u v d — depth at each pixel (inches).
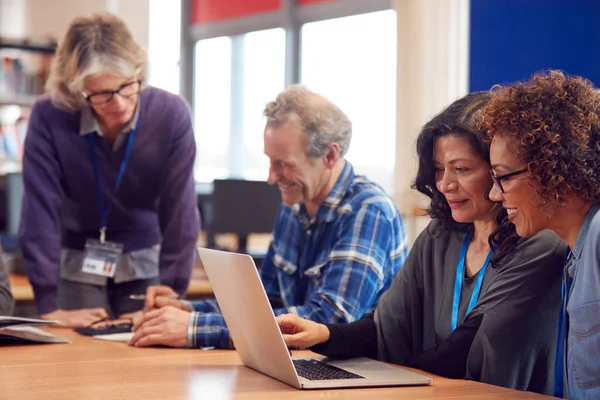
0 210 199.2
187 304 101.1
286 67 342.6
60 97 112.7
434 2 245.6
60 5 314.5
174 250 121.3
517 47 196.1
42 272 114.8
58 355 82.4
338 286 90.1
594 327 59.9
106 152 118.3
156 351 85.6
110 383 67.5
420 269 83.6
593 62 180.1
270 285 104.7
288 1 338.3
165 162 121.1
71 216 123.8
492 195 65.4
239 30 362.6
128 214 122.8
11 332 87.7
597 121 60.6
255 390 65.6
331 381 67.4
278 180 95.8
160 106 119.7
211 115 381.4
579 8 182.5
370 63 305.3
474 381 71.4
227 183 213.8
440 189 77.5
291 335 77.2
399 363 82.9
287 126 93.4
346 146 96.3
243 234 215.2
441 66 244.5
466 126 73.6
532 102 61.2
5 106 251.3
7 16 308.3
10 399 60.6
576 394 61.8
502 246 74.7
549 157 59.7
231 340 87.1
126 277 124.4
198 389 65.6
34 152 116.5
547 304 72.3
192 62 383.9
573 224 62.5
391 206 95.7
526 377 73.0
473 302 77.3
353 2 311.7
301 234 100.7
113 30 109.4
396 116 253.9
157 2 365.7
